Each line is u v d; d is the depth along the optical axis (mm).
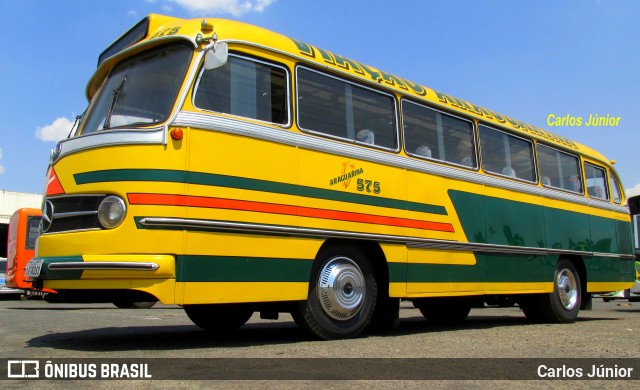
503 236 8945
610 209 11977
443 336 7207
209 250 5359
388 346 5988
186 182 5293
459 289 8031
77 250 5281
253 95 5965
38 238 5816
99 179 5324
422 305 9906
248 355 5223
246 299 5566
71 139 5734
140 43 6066
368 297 6875
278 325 8945
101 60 7082
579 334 7621
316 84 6609
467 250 8242
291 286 5949
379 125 7289
